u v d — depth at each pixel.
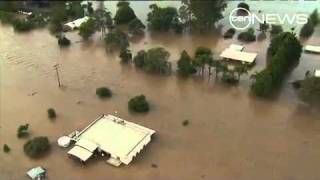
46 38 144.12
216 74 118.56
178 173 86.12
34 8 168.25
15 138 97.38
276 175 84.69
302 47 128.50
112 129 96.31
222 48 134.50
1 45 140.00
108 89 112.88
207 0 137.88
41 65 127.44
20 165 89.69
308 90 103.25
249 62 122.94
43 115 104.81
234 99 108.56
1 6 161.50
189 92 112.50
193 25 145.12
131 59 128.50
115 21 150.12
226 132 96.75
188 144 93.56
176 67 124.38
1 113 106.00
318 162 87.38
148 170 87.19
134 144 91.69
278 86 112.81
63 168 88.56
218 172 85.94
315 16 142.00
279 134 95.62
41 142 92.62
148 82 117.81
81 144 91.88
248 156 89.62
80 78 120.31
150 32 148.12
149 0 173.62
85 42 140.88
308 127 97.44
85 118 103.06
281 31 138.12
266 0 158.88
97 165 89.19
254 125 98.69
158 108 106.12
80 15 154.12
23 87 116.75
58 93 113.62
